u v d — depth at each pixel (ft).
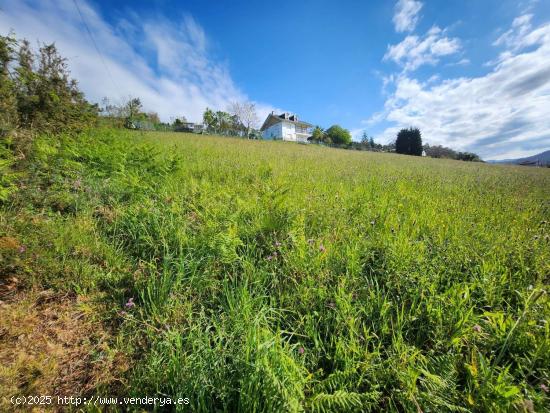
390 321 5.55
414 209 12.07
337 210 10.96
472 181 24.02
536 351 4.34
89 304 5.82
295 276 6.89
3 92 15.90
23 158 12.09
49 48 27.20
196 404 3.96
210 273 6.89
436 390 3.94
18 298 5.76
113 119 54.19
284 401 3.50
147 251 8.03
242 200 11.15
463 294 5.98
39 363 4.41
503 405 3.56
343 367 4.54
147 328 5.14
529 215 11.52
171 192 12.21
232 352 4.54
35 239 7.04
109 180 12.84
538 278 6.59
